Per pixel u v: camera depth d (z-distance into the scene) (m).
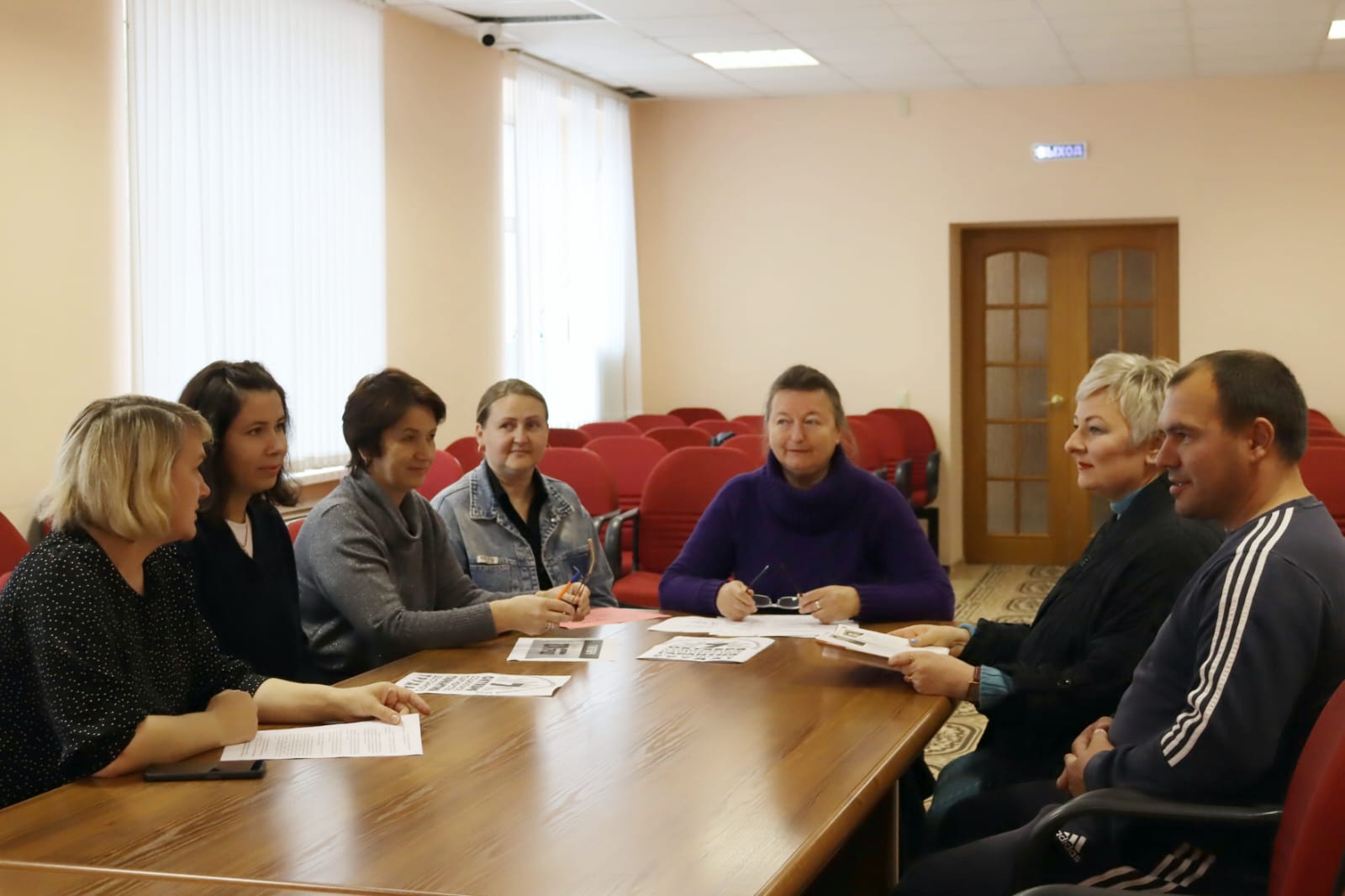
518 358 7.75
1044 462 8.86
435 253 7.05
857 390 8.85
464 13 6.72
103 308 4.91
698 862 1.48
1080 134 8.38
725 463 5.02
